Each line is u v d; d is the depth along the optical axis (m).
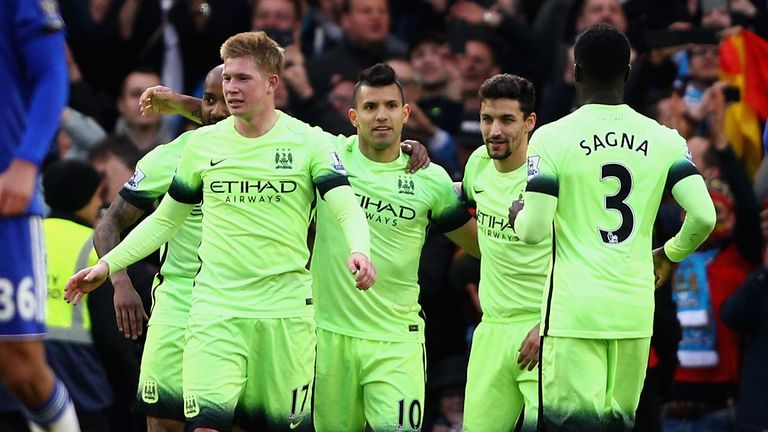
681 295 38.88
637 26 42.84
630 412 28.56
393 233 31.55
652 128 28.33
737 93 42.00
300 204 29.50
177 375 31.75
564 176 27.94
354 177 31.59
